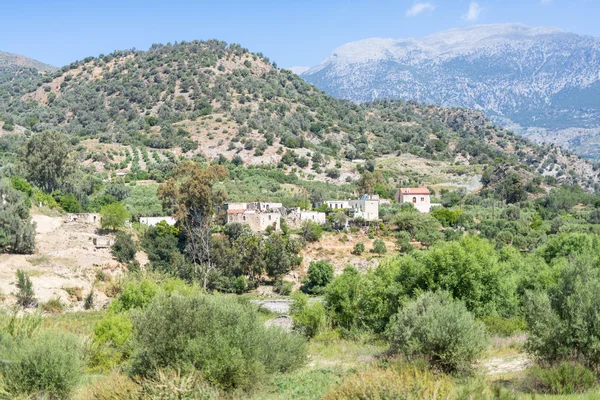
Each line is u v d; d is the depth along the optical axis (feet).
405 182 574.97
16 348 63.62
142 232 279.90
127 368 63.26
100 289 199.62
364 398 44.47
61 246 231.30
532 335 60.23
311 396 55.26
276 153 607.78
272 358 65.57
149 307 62.13
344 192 504.43
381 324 119.85
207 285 246.47
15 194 237.45
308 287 255.29
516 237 303.27
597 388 50.34
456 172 627.05
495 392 48.19
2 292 169.17
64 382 61.21
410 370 54.44
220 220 322.34
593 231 304.30
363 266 272.10
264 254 264.93
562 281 61.98
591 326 55.77
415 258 129.08
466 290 113.19
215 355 56.75
